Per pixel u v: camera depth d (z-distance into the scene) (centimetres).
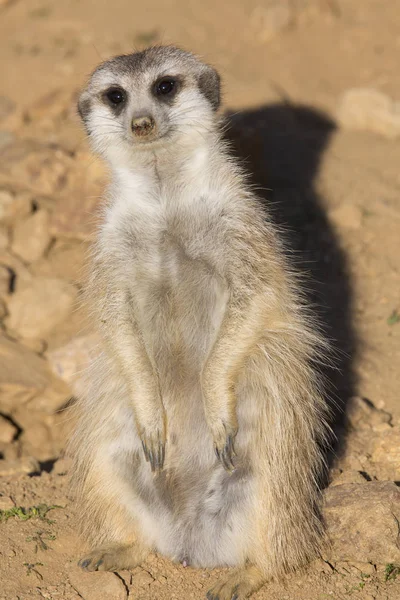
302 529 873
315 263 1338
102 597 830
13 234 1449
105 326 898
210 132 904
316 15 2062
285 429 874
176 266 897
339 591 828
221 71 1842
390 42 1986
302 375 907
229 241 878
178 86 906
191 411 898
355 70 1914
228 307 866
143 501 898
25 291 1338
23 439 1234
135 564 884
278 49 1970
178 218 891
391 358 1171
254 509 862
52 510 955
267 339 886
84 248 1381
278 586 841
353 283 1302
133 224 898
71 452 996
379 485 909
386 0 2133
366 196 1467
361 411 1069
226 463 848
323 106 1791
